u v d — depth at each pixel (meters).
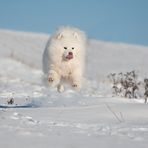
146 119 18.48
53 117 18.28
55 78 25.41
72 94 40.06
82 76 26.53
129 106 21.00
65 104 26.83
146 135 14.19
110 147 11.76
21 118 17.39
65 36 25.56
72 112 19.55
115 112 19.59
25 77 66.88
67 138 12.95
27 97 34.91
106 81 63.97
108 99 26.91
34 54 101.25
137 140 13.05
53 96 36.81
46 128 15.07
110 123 17.27
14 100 31.59
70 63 25.47
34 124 16.00
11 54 88.44
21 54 97.12
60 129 14.98
